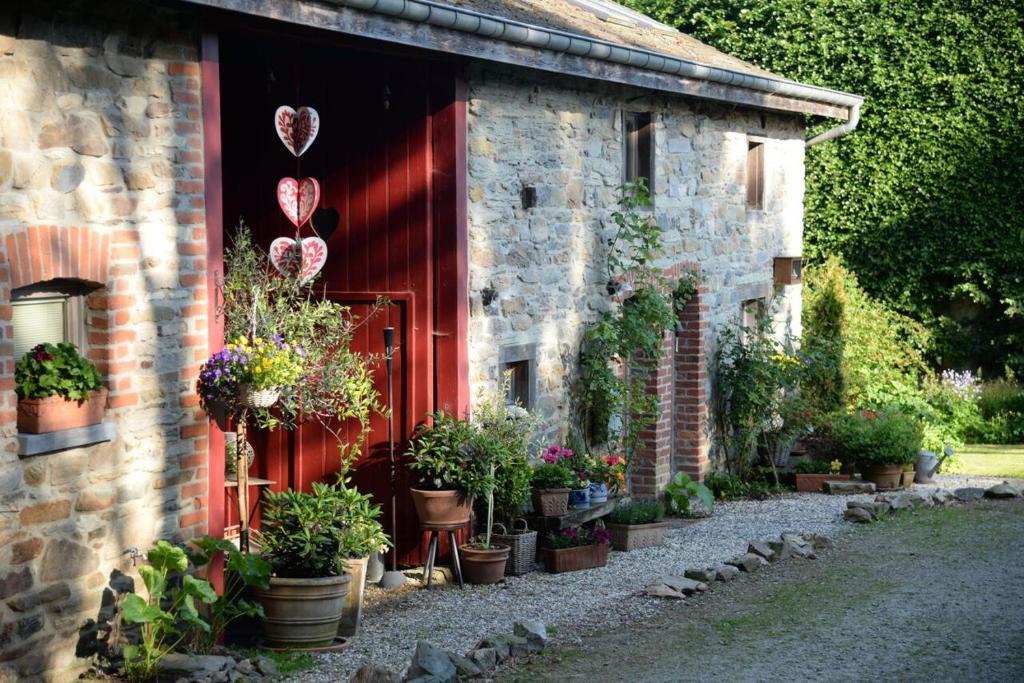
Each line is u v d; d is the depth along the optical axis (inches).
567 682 254.2
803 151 605.3
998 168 668.1
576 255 405.7
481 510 355.3
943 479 533.0
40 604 227.6
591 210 414.3
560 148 394.0
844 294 614.2
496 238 360.8
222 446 272.7
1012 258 665.6
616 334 417.7
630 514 392.2
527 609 313.1
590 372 411.2
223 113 353.7
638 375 462.9
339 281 350.0
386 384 346.3
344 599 285.3
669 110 462.3
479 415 346.6
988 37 662.5
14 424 221.0
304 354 276.1
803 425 524.1
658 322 430.3
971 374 682.8
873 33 681.6
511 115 366.6
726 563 356.8
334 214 349.7
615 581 344.2
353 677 238.4
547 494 361.7
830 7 692.7
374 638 285.4
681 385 493.0
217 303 268.8
